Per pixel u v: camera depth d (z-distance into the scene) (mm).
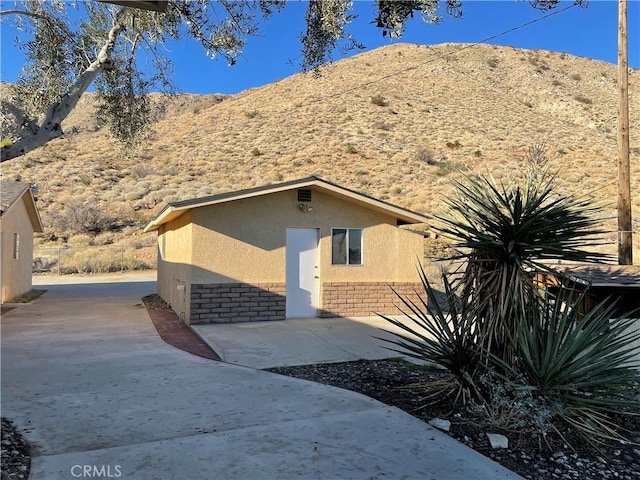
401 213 11938
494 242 4816
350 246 11867
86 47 5977
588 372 4340
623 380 4297
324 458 3764
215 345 8297
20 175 35219
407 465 3658
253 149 41250
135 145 7430
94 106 7207
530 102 58750
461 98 55594
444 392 5309
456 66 66250
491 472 3570
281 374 6488
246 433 4273
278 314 11109
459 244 5094
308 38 5301
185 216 11297
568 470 3658
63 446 3984
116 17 5398
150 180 35469
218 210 10656
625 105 11156
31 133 4332
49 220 30359
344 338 9039
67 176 36094
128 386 5789
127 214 31875
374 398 5371
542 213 4812
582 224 4797
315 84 59531
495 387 4730
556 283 6020
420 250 12484
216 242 10617
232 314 10703
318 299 11633
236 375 6352
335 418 4672
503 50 74375
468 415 4746
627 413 4168
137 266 26547
